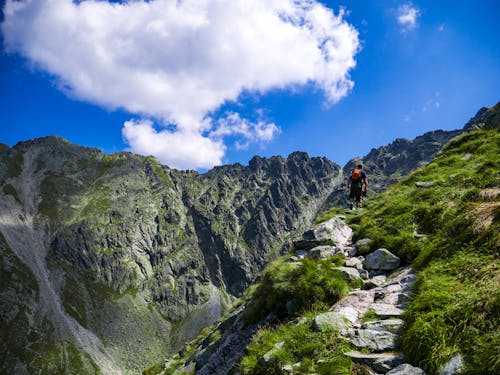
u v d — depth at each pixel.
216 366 14.93
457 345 6.28
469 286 7.89
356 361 7.32
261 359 8.95
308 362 7.86
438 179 18.95
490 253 9.03
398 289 10.31
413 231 14.06
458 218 11.45
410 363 6.75
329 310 10.73
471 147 23.36
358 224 19.38
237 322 17.88
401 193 20.42
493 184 14.52
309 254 16.11
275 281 13.86
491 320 6.39
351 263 13.52
